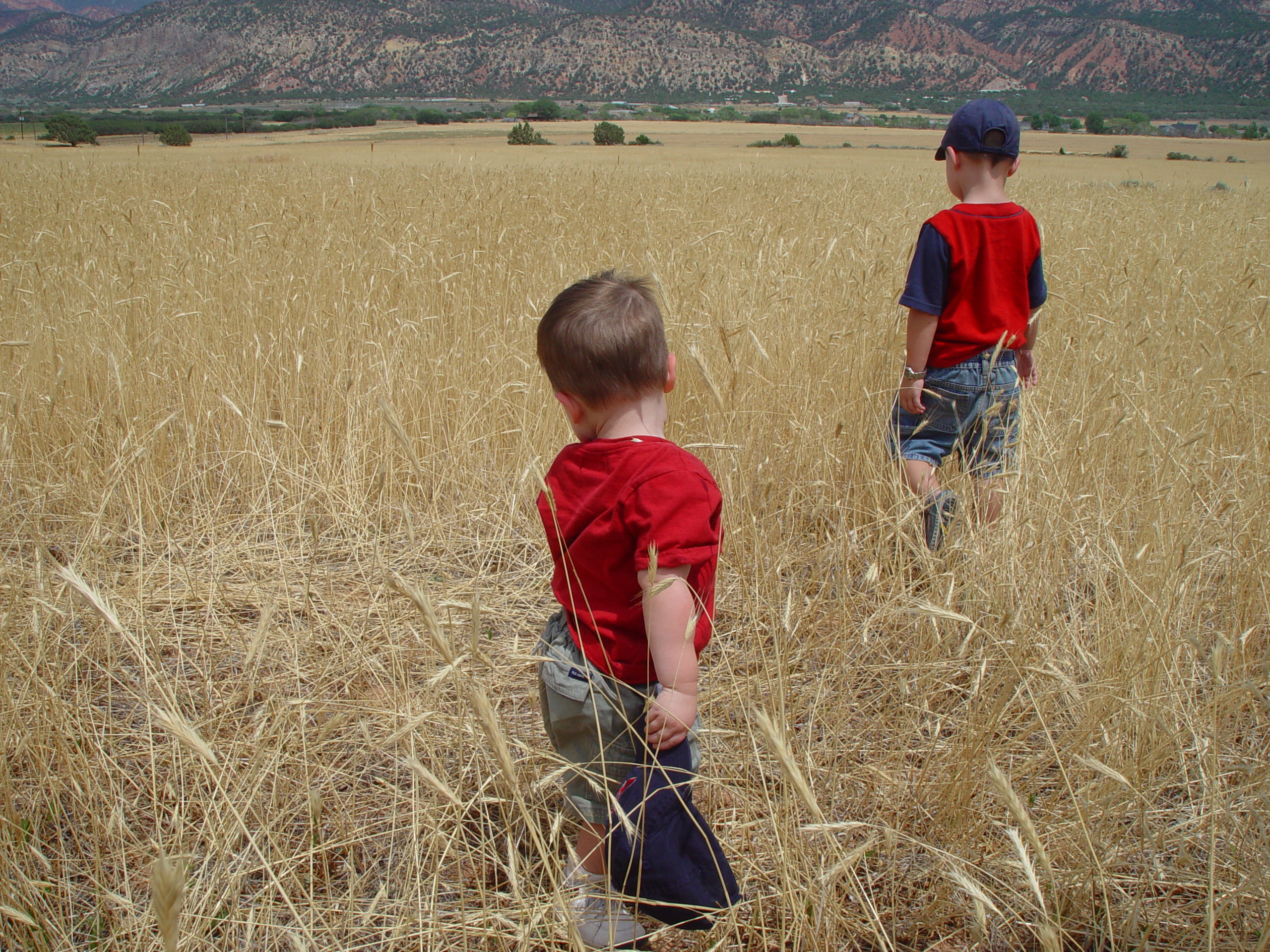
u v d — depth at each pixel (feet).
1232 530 8.59
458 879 5.67
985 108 8.86
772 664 7.41
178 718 4.12
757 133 288.92
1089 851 5.19
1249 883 5.06
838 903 5.26
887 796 6.18
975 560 8.01
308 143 190.39
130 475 10.13
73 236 20.88
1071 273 20.86
